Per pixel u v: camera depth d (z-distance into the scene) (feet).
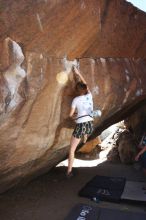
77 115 17.69
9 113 13.48
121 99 23.40
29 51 13.97
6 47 12.61
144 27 23.11
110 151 38.47
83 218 17.98
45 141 17.38
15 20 12.32
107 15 18.24
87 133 17.72
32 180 25.26
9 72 12.90
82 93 17.51
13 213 19.93
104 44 19.74
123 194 22.62
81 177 28.91
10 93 13.00
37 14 13.10
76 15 15.10
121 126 44.37
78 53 17.72
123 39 21.63
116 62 22.68
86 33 16.79
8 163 15.99
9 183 19.24
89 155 39.52
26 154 16.71
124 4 19.57
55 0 13.44
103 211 18.94
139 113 34.78
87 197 22.95
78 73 17.63
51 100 16.42
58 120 17.66
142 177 28.60
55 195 23.52
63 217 19.31
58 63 16.24
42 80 15.11
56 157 22.18
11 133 14.35
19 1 12.07
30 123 15.38
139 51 25.17
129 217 18.11
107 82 21.09
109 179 27.02
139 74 25.59
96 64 20.16
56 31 14.62
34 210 20.47
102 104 21.06
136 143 34.53
